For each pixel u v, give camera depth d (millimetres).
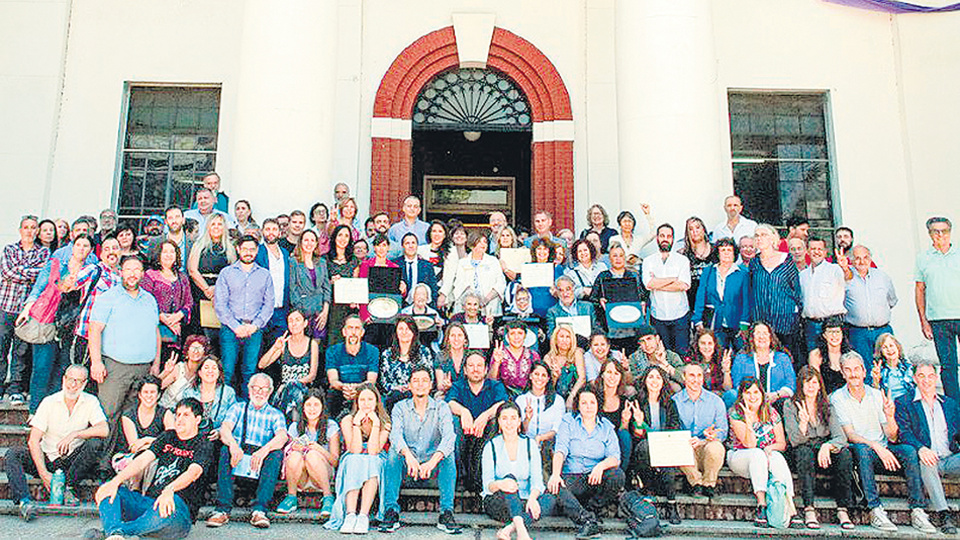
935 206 10602
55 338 7070
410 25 11383
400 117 11141
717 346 7086
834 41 11297
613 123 11109
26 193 10516
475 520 5969
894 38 11242
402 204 10945
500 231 8727
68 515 5797
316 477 6016
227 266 7082
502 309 7879
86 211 10664
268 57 8766
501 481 5699
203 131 11148
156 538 5203
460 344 6828
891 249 10758
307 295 7371
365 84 11211
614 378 6414
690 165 8328
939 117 10766
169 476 5359
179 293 6902
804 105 11352
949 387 7555
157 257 6906
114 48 11078
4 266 7555
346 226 7895
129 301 6391
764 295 7387
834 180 11070
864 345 7625
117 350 6266
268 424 6125
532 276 7598
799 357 7352
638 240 8258
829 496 6512
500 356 6957
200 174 11047
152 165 11039
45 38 10938
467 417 6352
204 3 11234
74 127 10844
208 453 5410
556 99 11164
